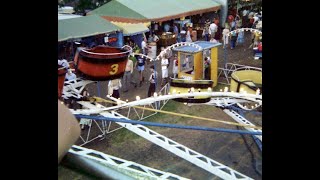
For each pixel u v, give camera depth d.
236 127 12.30
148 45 21.83
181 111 14.39
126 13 23.78
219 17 28.45
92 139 11.81
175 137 12.07
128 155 10.92
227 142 11.58
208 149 11.20
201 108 14.55
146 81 18.00
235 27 27.16
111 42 21.11
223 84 17.98
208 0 28.27
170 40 24.16
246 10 28.84
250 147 11.07
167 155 10.86
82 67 10.26
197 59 16.66
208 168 6.59
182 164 10.30
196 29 26.64
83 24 20.20
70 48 19.14
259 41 20.92
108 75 10.37
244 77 12.62
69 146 1.37
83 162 1.36
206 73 17.30
